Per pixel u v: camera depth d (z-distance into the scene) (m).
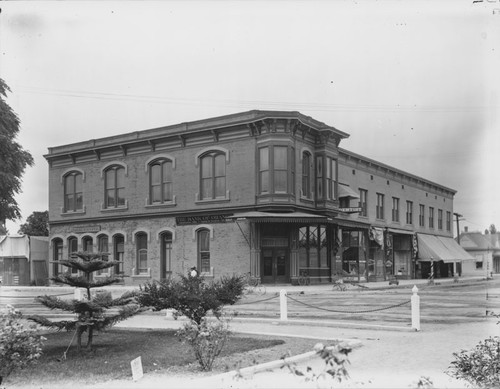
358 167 42.62
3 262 43.22
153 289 13.05
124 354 11.27
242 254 32.97
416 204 52.28
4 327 8.57
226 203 33.94
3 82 21.78
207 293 13.13
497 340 10.64
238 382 8.34
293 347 11.68
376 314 18.47
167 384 8.44
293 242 33.12
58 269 41.88
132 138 38.03
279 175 32.56
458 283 40.88
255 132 33.16
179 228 35.72
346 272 38.78
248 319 16.91
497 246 69.00
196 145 35.47
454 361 9.33
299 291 28.09
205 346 9.88
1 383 8.64
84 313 11.58
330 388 7.75
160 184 37.06
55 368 9.91
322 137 35.59
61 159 41.91
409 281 44.03
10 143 22.31
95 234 39.81
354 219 41.16
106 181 39.75
